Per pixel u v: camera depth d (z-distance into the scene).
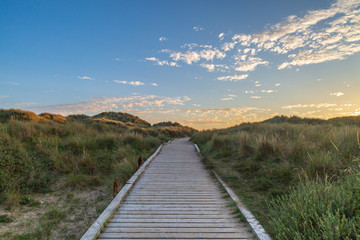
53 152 8.84
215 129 28.17
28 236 4.12
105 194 6.49
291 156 7.43
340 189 3.84
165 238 3.46
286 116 26.44
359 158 5.48
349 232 2.69
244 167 7.68
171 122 62.56
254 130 15.03
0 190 5.69
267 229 3.76
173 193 5.80
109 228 3.78
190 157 12.01
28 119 16.34
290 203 4.00
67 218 4.96
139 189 6.13
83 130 13.90
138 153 11.52
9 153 7.50
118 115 57.22
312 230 3.10
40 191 6.46
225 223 4.02
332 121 20.17
